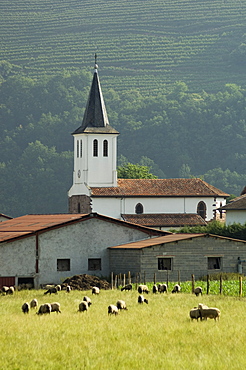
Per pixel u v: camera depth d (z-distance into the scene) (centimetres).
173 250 11256
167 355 5059
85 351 5191
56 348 5281
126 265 11381
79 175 19700
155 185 19488
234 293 9112
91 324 6219
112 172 19525
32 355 5097
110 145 19612
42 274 11456
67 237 11638
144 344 5397
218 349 5234
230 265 11531
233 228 14662
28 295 9325
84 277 10581
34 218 13538
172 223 18650
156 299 8281
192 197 19262
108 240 11888
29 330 5966
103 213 18875
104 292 9394
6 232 11975
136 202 19000
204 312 6450
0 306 7875
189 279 11288
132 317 6631
